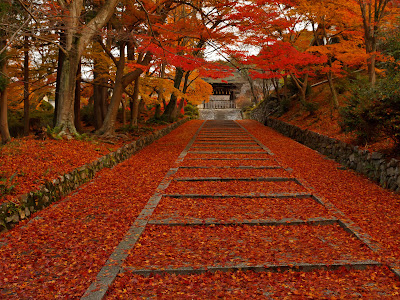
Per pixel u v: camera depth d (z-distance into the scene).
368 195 7.04
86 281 3.62
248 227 5.32
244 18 12.13
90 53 13.85
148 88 17.30
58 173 7.07
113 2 10.66
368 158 8.71
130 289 3.49
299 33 17.44
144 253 4.35
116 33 9.87
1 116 12.74
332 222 5.53
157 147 13.97
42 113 22.00
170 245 4.65
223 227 5.34
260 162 10.59
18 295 3.38
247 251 4.43
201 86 26.45
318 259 4.15
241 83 43.28
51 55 14.49
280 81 31.55
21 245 4.60
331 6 13.20
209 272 3.86
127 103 27.03
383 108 8.20
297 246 4.61
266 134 18.73
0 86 11.37
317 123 15.34
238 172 9.21
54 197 6.62
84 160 8.62
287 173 9.05
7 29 7.21
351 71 18.22
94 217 5.75
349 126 10.04
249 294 3.44
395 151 8.09
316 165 10.20
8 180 5.85
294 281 3.73
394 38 9.55
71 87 10.45
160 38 12.16
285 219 5.57
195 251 4.44
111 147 10.95
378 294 3.43
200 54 16.59
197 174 8.94
